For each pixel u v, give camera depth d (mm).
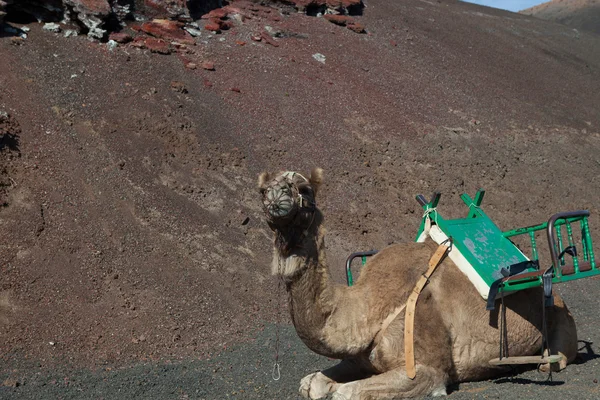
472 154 21906
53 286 10375
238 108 18922
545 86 31359
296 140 18594
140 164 14773
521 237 18094
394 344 5652
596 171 23906
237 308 11344
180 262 12172
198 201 14578
